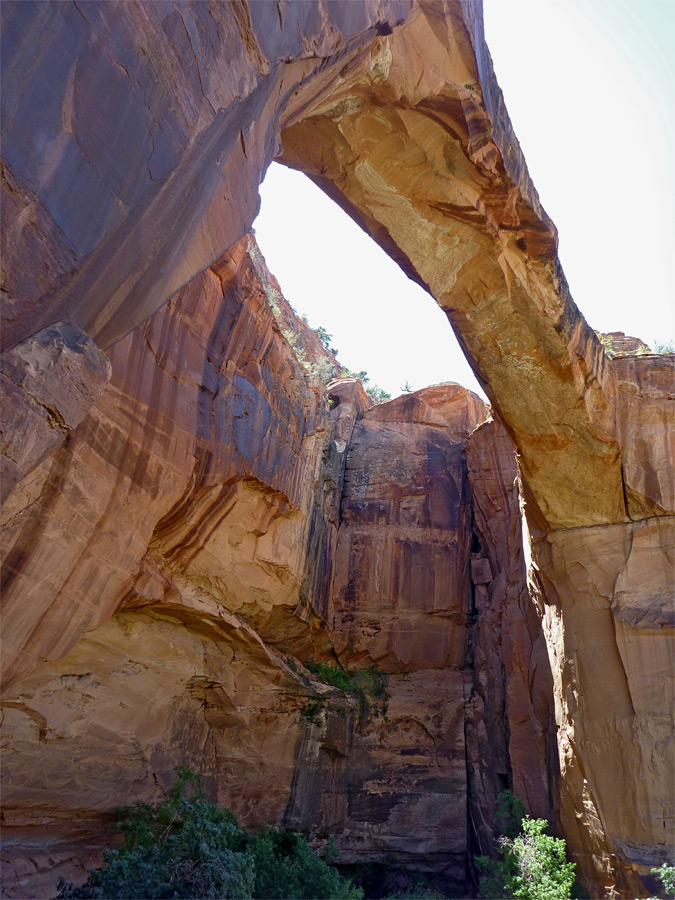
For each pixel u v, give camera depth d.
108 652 12.53
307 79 6.71
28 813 10.96
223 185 5.55
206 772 15.12
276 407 16.72
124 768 12.54
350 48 7.27
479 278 12.52
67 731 11.43
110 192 3.94
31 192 3.40
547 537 14.88
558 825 14.91
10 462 3.62
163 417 11.86
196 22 4.57
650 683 12.78
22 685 10.79
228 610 15.55
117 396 10.63
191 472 12.65
